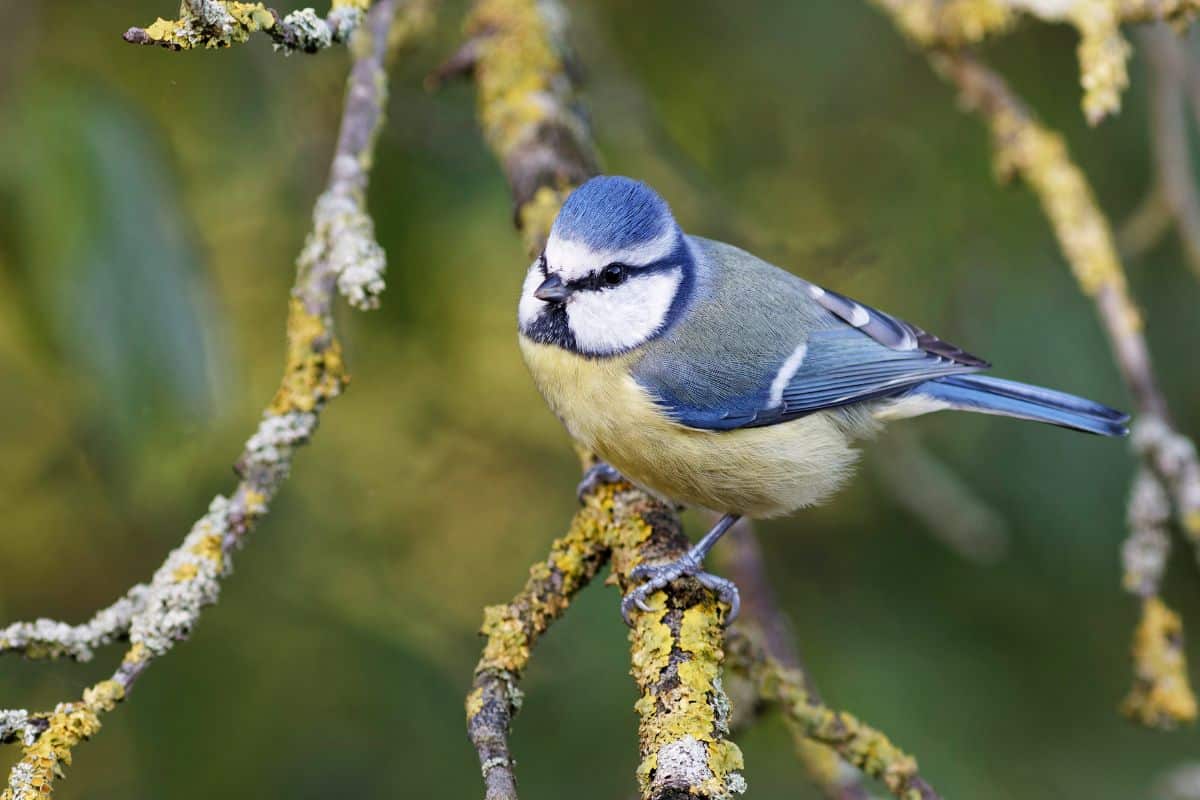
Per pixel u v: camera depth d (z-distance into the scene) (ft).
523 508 34.30
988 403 26.04
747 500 24.20
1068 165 25.73
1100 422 25.35
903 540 31.83
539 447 34.99
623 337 23.34
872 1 28.27
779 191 34.37
